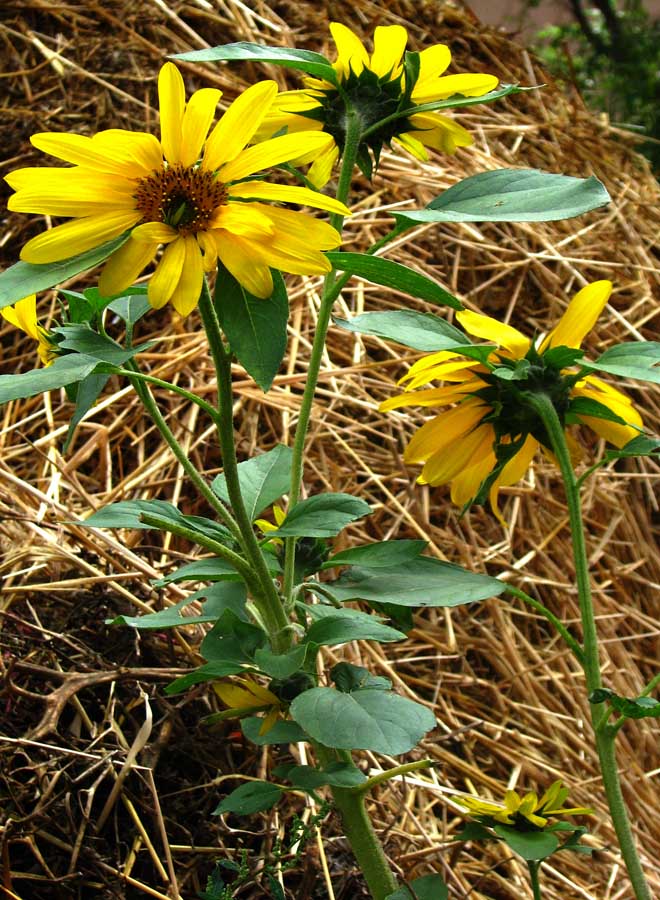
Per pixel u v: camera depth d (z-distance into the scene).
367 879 0.77
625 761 1.21
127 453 1.28
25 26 1.60
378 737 0.68
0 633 0.96
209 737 0.95
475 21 2.07
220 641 0.74
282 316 0.66
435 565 0.79
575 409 0.77
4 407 1.30
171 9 1.66
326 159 0.80
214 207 0.66
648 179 1.99
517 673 1.21
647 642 1.40
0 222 1.42
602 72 3.10
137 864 0.90
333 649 1.08
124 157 0.67
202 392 1.30
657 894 1.07
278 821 0.94
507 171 0.75
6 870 0.84
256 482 0.82
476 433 0.80
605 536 1.40
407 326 0.78
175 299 0.64
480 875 1.01
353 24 1.87
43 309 1.38
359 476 1.33
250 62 1.65
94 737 0.92
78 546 1.09
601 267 1.66
